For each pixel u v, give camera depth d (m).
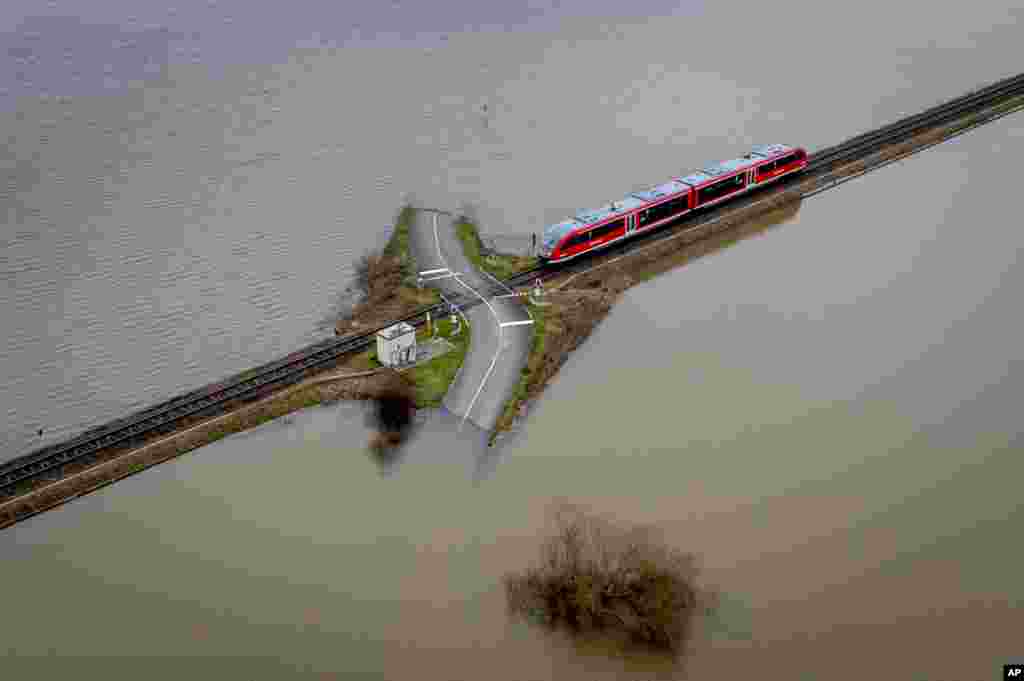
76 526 86.25
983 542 84.12
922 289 121.50
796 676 72.31
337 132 163.00
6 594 80.00
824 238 133.62
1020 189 145.38
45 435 97.25
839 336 113.12
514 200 142.88
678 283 123.62
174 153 153.88
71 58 181.88
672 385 105.06
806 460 94.06
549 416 99.88
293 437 96.56
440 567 82.38
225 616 78.12
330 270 125.44
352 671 73.38
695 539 84.06
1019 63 195.50
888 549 83.44
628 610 76.19
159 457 92.81
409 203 141.12
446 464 93.38
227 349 110.25
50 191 141.62
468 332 109.81
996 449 95.38
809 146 160.00
